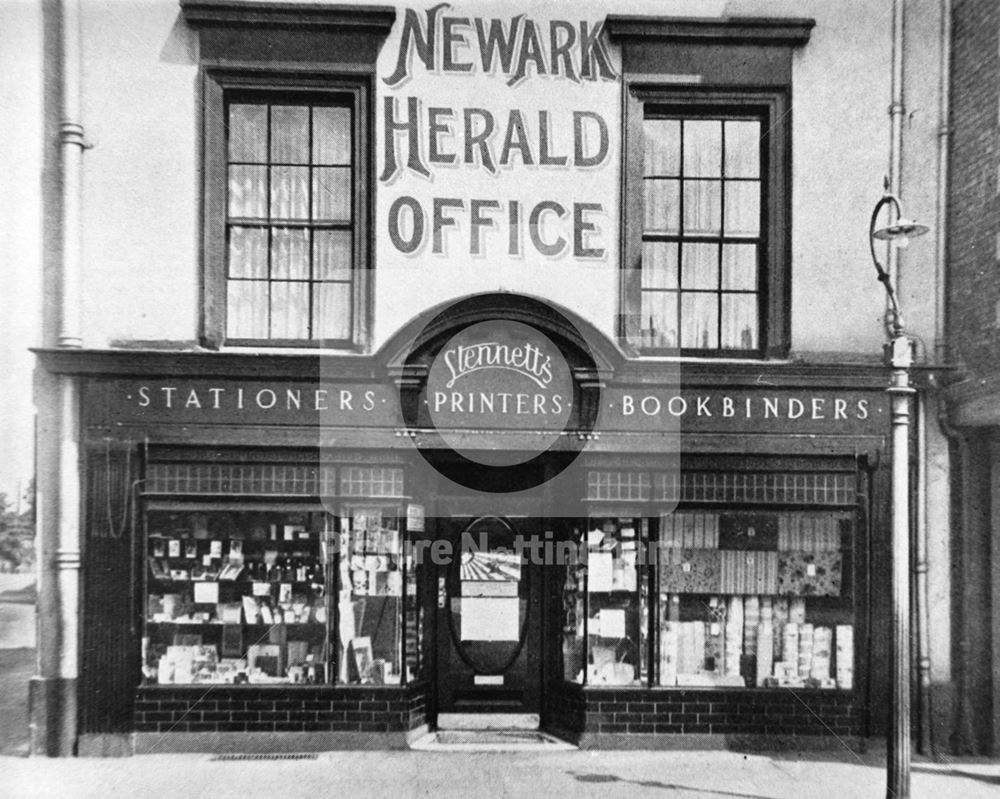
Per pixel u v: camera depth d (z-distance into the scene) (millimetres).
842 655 6492
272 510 6430
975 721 6465
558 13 6742
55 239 6496
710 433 6527
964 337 6551
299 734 6355
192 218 6629
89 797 5535
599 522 6551
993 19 6359
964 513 6539
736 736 6414
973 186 6516
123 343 6539
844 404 6555
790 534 6539
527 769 6008
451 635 6691
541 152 6723
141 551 6375
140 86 6633
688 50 6746
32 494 6336
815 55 6758
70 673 6285
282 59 6672
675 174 6852
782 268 6754
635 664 6500
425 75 6711
